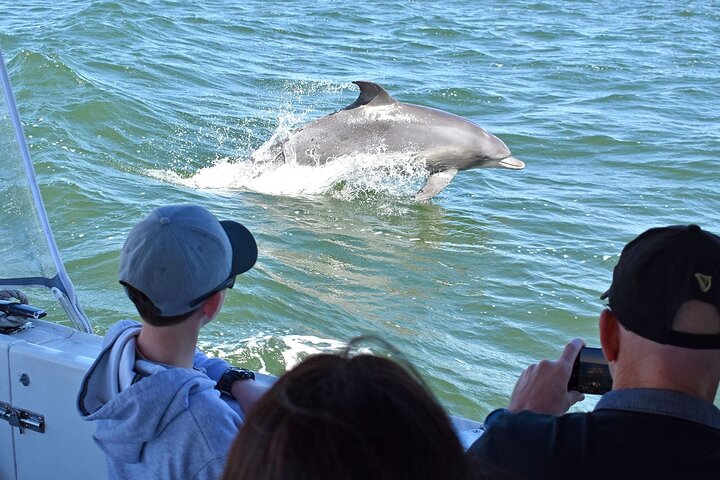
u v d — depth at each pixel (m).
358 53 21.33
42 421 3.53
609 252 10.15
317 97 17.09
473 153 13.09
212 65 18.53
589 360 2.73
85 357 3.43
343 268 9.25
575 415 2.29
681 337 2.18
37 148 11.63
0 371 3.55
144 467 2.62
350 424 1.41
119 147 12.58
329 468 1.38
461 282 9.07
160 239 2.61
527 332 7.98
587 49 22.98
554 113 16.69
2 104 3.73
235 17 24.25
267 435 1.43
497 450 2.27
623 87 19.03
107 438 2.61
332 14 26.14
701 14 29.48
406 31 24.38
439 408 1.48
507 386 6.91
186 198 11.00
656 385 2.23
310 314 7.81
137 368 2.67
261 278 8.38
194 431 2.54
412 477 1.40
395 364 1.53
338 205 11.63
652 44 24.08
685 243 2.23
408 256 9.79
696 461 2.12
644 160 14.01
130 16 21.62
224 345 7.00
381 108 13.05
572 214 11.52
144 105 14.43
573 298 8.75
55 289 3.97
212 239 2.67
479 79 19.22
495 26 25.83
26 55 14.84
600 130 15.55
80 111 13.27
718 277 2.18
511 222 11.23
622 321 2.27
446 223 11.08
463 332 7.89
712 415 2.20
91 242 8.85
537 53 22.19
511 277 9.29
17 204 3.85
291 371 1.54
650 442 2.16
